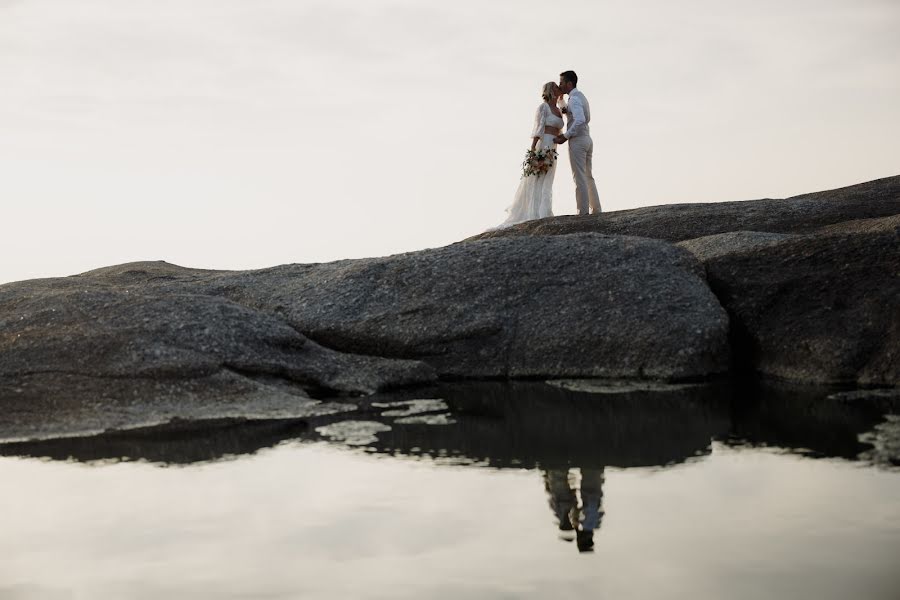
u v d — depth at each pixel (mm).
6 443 6527
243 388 7727
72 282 12031
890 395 7477
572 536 4434
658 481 5297
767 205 13344
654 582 3857
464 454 6078
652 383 8445
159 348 7812
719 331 8648
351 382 8438
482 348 9141
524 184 14516
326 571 4070
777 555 4078
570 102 13938
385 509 4910
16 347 7844
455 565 4109
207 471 5723
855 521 4449
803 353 8406
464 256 9930
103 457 6109
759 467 5473
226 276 11297
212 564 4168
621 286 9180
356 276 10008
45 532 4617
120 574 4070
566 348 8945
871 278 8617
